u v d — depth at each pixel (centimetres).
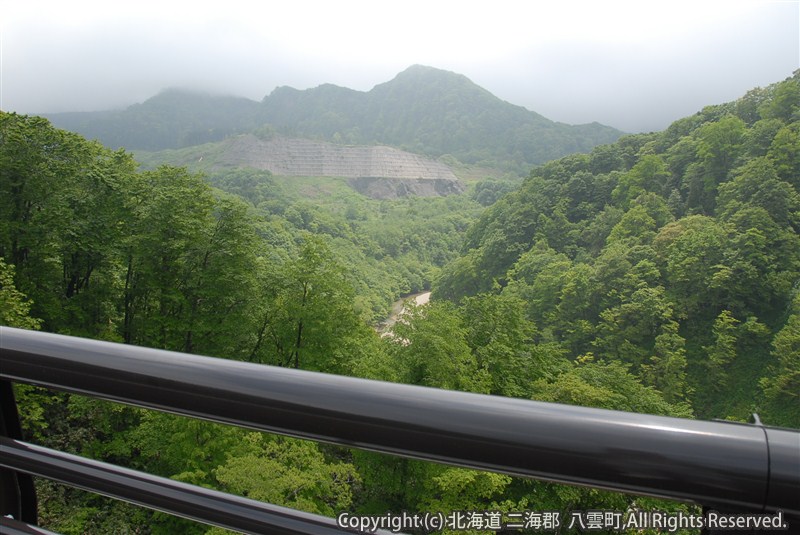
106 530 1209
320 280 2331
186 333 2391
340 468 1227
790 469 45
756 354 5816
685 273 6431
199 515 77
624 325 6431
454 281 10656
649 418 51
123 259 2375
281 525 72
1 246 2281
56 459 88
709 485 47
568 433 51
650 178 9788
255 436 1289
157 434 1515
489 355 2445
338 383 61
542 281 7662
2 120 2355
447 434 54
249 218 2434
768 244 6381
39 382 77
